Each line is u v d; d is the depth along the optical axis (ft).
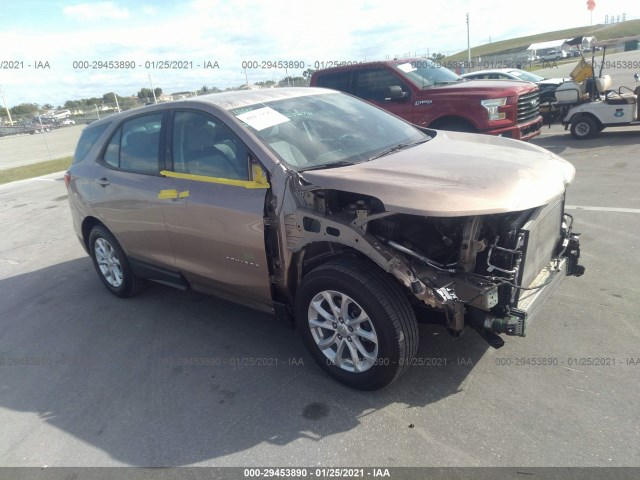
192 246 12.85
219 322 14.43
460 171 10.07
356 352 10.36
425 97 28.40
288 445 9.30
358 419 9.78
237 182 11.51
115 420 10.60
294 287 11.50
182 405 10.82
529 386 10.18
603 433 8.80
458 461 8.52
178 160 13.16
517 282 9.62
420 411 9.81
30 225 29.07
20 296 18.22
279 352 12.50
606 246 16.46
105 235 16.02
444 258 10.37
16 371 13.00
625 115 34.71
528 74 54.90
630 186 22.90
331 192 10.29
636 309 12.55
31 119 121.49
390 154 11.97
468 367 10.98
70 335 14.70
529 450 8.59
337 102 14.56
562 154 32.60
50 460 9.61
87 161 16.51
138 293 16.78
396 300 9.63
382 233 10.00
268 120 12.25
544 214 10.29
